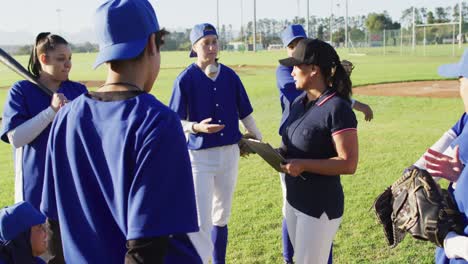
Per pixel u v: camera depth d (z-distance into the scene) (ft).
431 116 38.60
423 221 7.30
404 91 54.85
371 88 59.21
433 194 7.46
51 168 6.44
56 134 6.09
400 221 7.70
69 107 6.12
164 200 5.42
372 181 21.22
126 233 5.69
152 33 6.00
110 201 5.75
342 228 16.03
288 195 10.80
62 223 6.11
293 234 11.17
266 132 34.14
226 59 150.71
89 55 226.38
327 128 9.90
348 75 10.32
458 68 7.48
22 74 11.12
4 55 10.89
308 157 10.25
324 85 10.19
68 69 11.93
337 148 9.80
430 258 13.71
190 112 14.55
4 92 69.10
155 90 66.13
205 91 14.47
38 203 11.21
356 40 212.43
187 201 5.63
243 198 19.67
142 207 5.37
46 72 11.83
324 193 10.30
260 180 22.25
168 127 5.52
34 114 11.33
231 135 14.55
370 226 16.11
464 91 7.36
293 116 10.75
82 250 5.98
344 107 9.81
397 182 8.05
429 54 143.43
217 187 14.58
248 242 15.35
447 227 7.09
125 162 5.50
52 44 11.64
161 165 5.42
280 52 212.64
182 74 14.60
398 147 27.76
